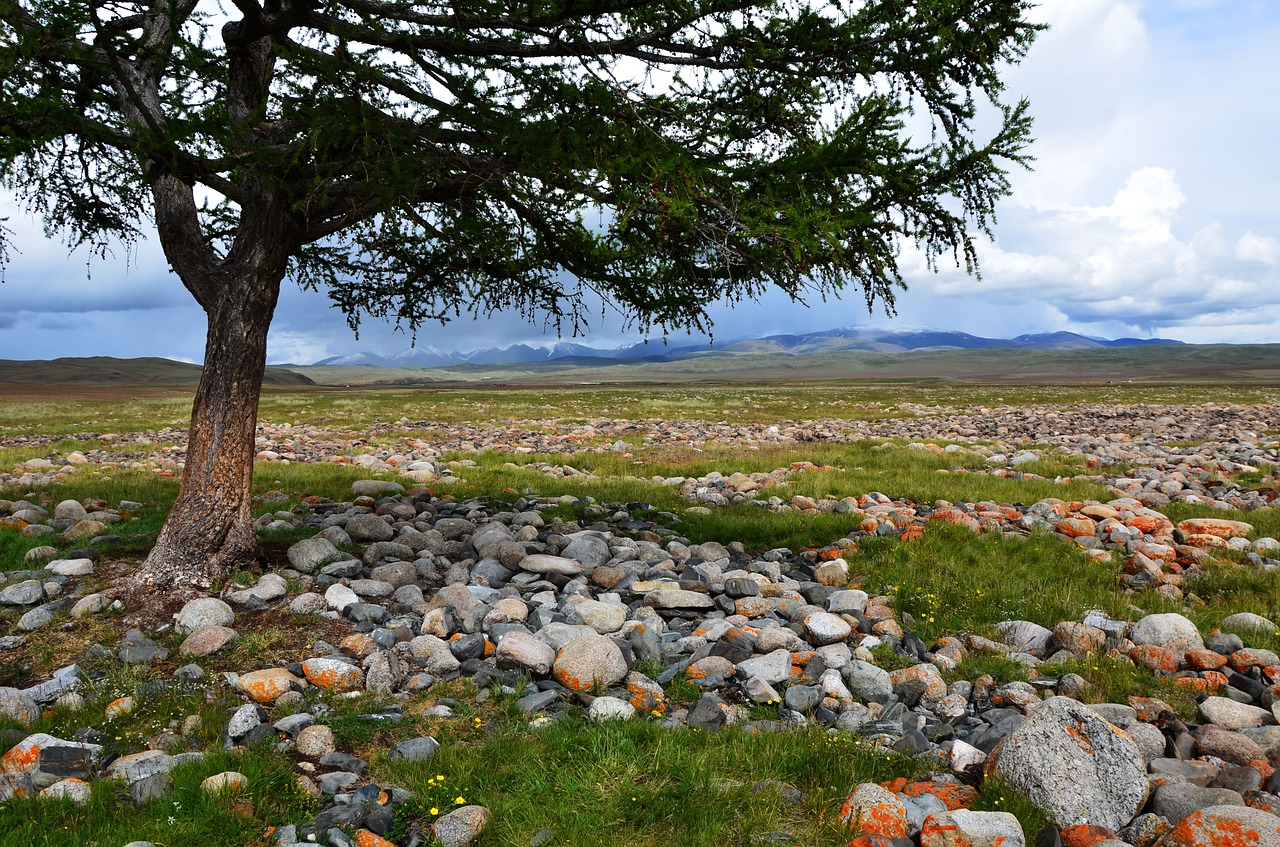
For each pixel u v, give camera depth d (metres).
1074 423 34.72
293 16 6.71
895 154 6.23
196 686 6.01
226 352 8.07
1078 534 11.54
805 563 10.06
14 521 11.02
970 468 19.42
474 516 12.32
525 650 6.25
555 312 9.51
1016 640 7.49
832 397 66.62
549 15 5.74
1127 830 4.12
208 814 4.10
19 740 5.14
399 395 79.00
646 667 6.56
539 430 32.94
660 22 6.29
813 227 5.70
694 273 7.86
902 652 7.09
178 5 6.66
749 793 4.39
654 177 5.72
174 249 7.96
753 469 19.59
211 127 6.02
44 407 51.88
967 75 6.25
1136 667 6.69
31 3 5.29
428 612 7.38
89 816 4.11
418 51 6.53
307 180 7.34
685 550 10.48
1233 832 3.56
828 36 5.95
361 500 13.35
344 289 9.48
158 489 14.41
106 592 7.68
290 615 7.38
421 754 4.88
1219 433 28.95
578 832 4.02
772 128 6.95
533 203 6.79
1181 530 11.58
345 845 3.88
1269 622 7.61
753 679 6.09
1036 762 4.44
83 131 6.27
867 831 4.01
